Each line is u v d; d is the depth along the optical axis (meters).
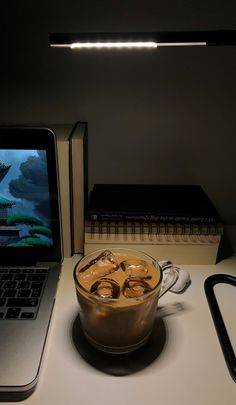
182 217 0.41
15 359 0.28
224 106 0.46
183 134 0.47
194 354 0.31
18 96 0.45
